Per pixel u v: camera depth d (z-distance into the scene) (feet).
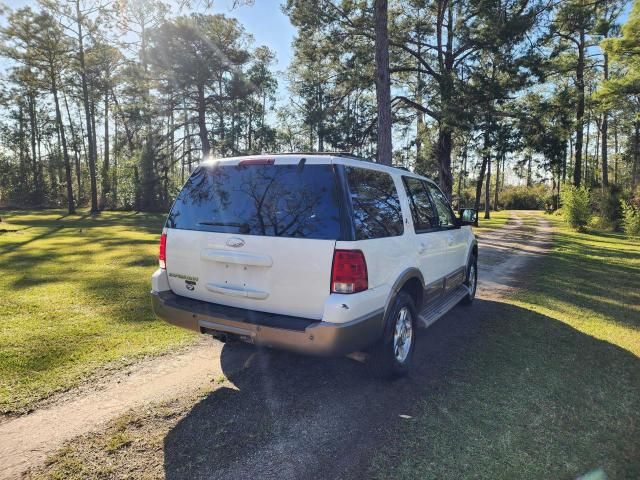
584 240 57.00
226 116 112.78
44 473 8.49
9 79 121.39
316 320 10.36
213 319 11.24
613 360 14.46
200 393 12.00
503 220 112.27
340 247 10.11
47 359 14.14
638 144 153.79
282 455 9.12
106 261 34.45
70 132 160.76
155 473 8.52
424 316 14.46
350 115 63.10
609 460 9.00
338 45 62.80
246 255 11.07
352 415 10.81
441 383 12.66
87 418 10.59
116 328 17.47
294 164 11.09
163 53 94.12
